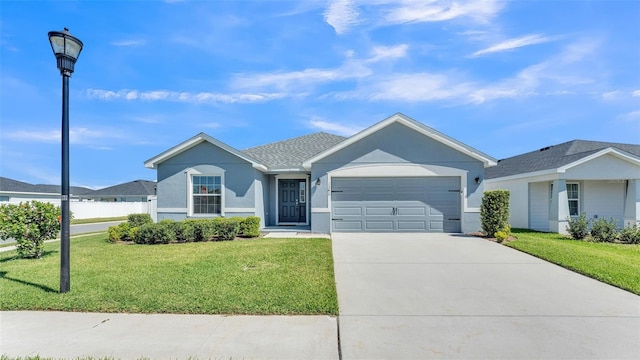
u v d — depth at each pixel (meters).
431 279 6.65
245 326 4.34
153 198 17.78
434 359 3.54
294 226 15.64
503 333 4.17
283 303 5.07
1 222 8.69
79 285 5.96
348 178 13.55
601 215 15.63
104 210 33.25
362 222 13.48
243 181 14.22
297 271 6.95
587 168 14.32
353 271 7.26
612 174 14.34
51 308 4.93
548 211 15.56
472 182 13.20
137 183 46.22
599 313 4.84
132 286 5.88
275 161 15.70
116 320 4.53
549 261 8.12
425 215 13.38
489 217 11.86
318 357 3.59
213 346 3.81
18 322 4.47
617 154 14.23
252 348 3.77
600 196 15.73
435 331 4.23
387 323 4.48
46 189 38.09
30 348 3.76
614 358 3.57
